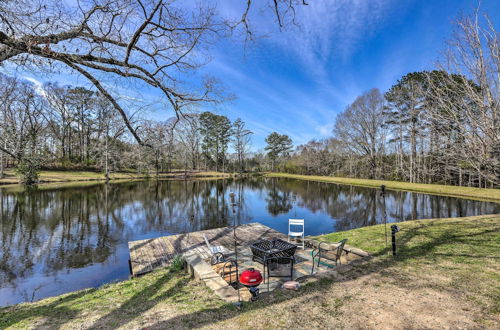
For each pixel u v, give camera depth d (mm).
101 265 6109
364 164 33500
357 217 11562
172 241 7234
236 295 3307
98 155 30578
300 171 47719
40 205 14031
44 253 6945
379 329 2332
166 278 4250
